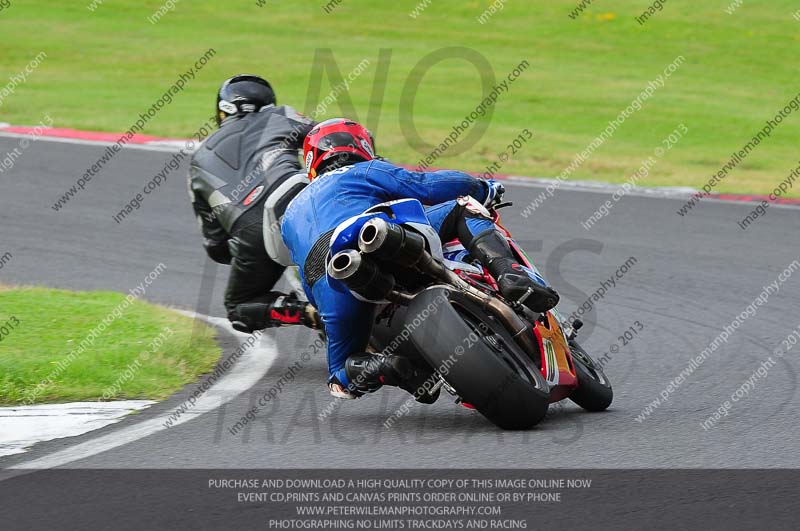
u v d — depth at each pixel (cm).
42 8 10744
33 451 1748
